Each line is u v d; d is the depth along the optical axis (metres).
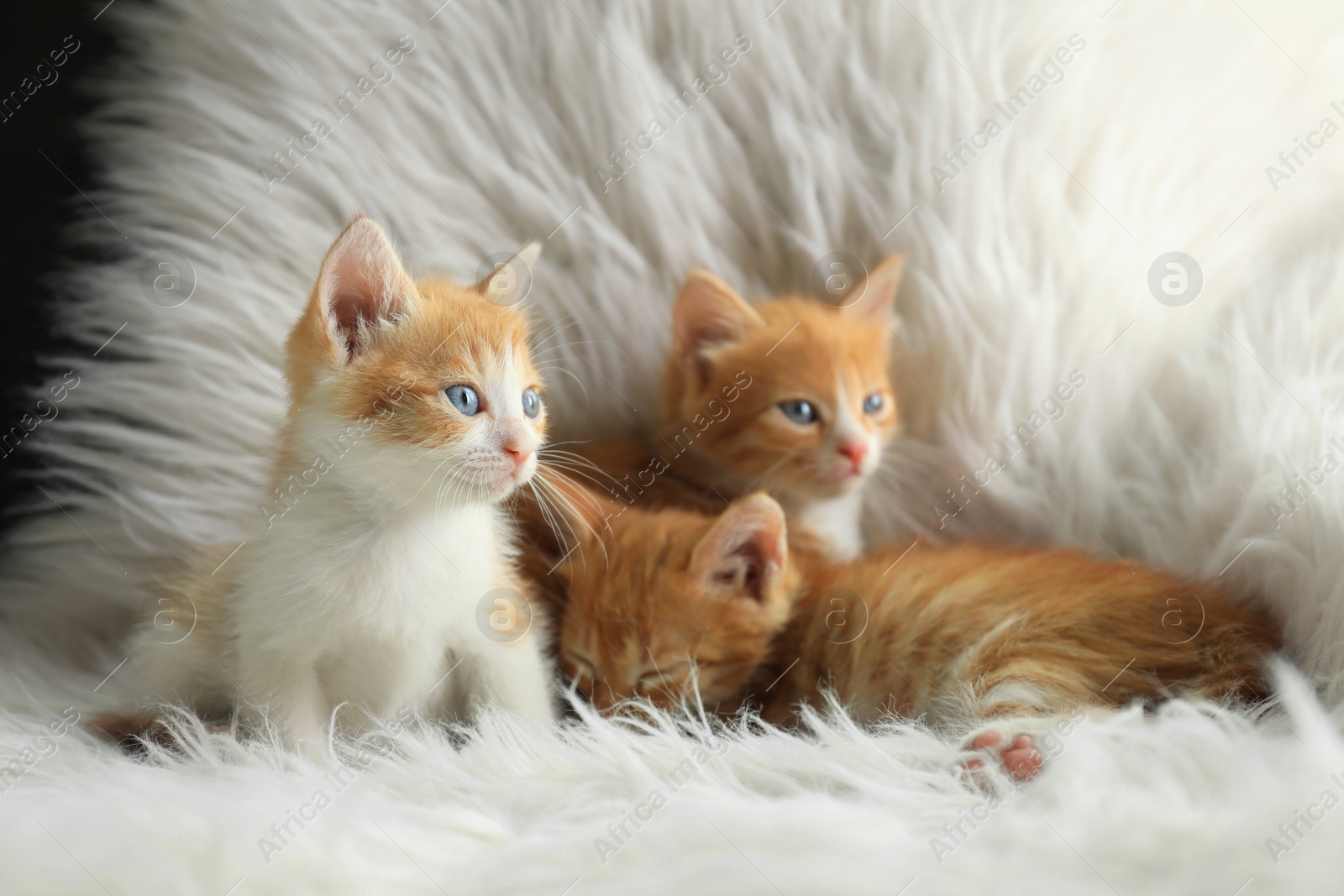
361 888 0.52
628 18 0.70
